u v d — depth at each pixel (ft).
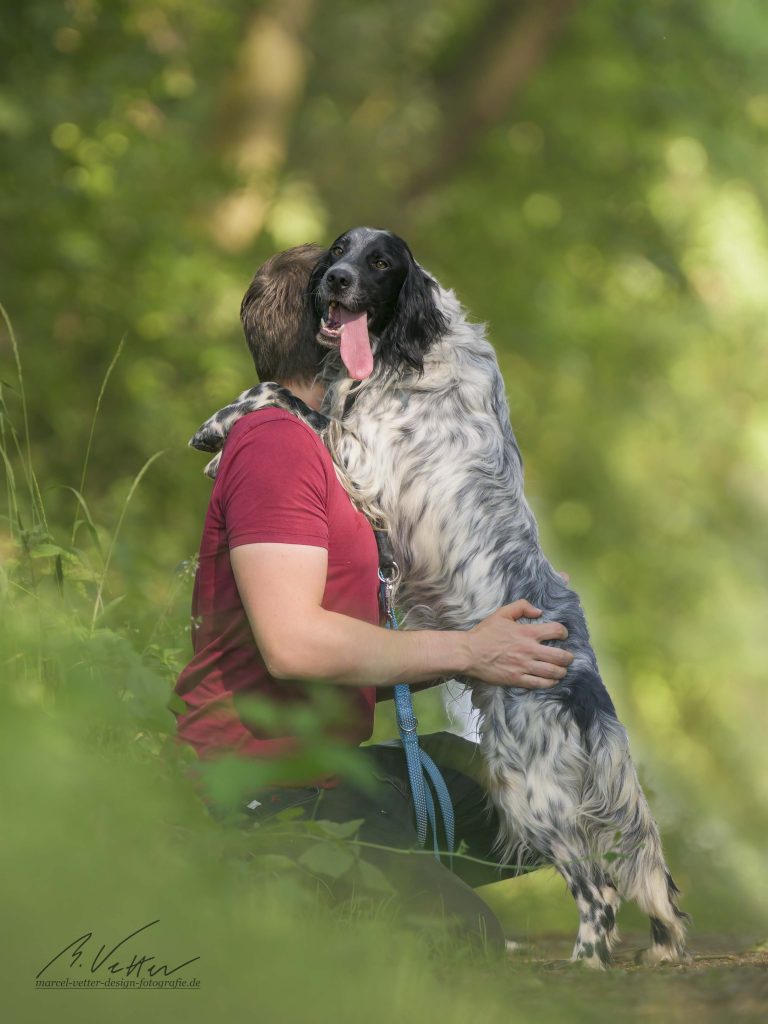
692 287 95.81
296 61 78.43
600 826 22.65
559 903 38.27
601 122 93.40
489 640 21.98
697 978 17.39
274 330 25.12
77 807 12.74
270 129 77.92
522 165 94.68
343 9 84.23
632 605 91.35
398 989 13.26
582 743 22.71
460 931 18.74
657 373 95.81
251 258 72.38
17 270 61.05
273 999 11.97
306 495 20.62
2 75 61.82
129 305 62.80
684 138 93.09
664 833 47.03
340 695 20.85
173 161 67.05
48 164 60.95
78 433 58.29
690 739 86.38
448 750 23.84
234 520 20.44
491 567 24.52
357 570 21.52
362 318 24.53
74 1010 10.91
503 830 23.21
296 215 72.95
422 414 25.09
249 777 13.78
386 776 21.91
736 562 95.35
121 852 12.98
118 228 63.93
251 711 16.69
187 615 24.14
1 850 11.97
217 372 64.13
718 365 98.07
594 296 94.89
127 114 65.46
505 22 86.07
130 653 17.54
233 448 21.12
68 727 14.24
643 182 94.17
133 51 65.31
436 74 90.68
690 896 42.78
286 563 20.13
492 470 25.11
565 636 22.63
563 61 93.97
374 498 24.64
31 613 19.25
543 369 91.50
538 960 22.22
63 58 64.03
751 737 88.74
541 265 91.35
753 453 95.14
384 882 16.51
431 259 89.61
